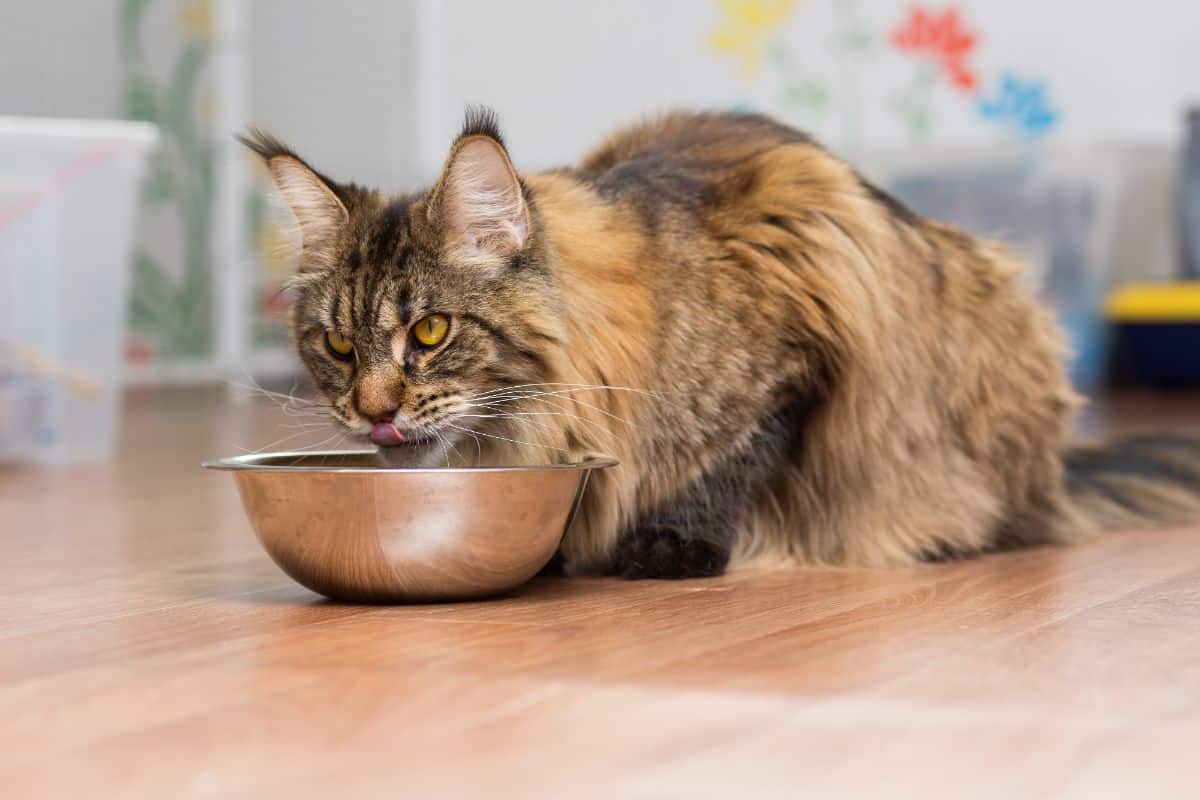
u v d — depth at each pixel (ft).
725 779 2.15
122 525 4.27
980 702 2.42
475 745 2.27
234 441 6.64
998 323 3.84
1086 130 9.76
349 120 10.03
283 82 9.66
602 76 10.42
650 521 3.48
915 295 3.69
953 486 3.75
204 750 2.27
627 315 3.35
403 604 3.14
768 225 3.54
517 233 3.19
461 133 3.16
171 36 9.04
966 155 9.21
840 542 3.65
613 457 3.35
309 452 3.39
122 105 8.71
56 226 5.66
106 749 2.28
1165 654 2.67
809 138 3.91
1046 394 3.91
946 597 3.18
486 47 10.52
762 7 10.10
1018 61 9.77
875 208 3.73
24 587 3.38
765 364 3.49
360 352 3.17
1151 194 9.67
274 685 2.54
